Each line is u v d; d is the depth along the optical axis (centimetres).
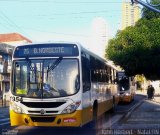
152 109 3008
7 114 2836
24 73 1380
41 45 1398
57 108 1319
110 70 2342
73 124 1319
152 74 2802
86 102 1444
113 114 2511
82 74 1380
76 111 1326
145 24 2544
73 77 1353
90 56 1605
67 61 1370
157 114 2478
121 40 2667
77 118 1323
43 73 1361
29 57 1391
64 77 1353
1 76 4841
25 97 1344
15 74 1391
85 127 1734
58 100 1323
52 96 1329
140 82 9769
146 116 2317
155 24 2492
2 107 3750
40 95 1335
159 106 3462
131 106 3609
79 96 1338
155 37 2489
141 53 2517
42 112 1320
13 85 1382
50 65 1369
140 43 2525
